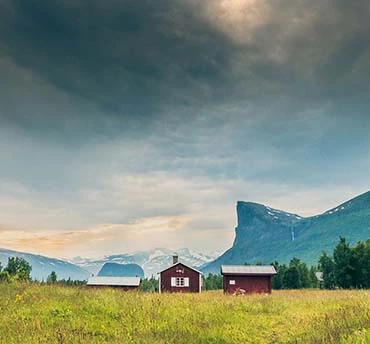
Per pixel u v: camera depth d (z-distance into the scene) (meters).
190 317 21.25
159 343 15.35
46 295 26.08
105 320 20.02
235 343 16.23
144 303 24.88
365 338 12.34
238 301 29.59
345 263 90.69
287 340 15.98
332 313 19.53
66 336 15.75
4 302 23.17
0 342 14.73
